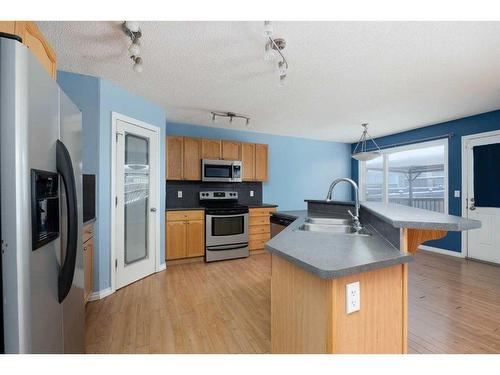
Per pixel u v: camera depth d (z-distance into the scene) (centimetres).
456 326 210
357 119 421
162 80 273
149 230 335
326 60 228
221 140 451
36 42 118
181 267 371
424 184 480
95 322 215
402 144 505
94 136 264
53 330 98
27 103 79
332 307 101
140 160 325
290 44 203
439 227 116
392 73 254
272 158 536
